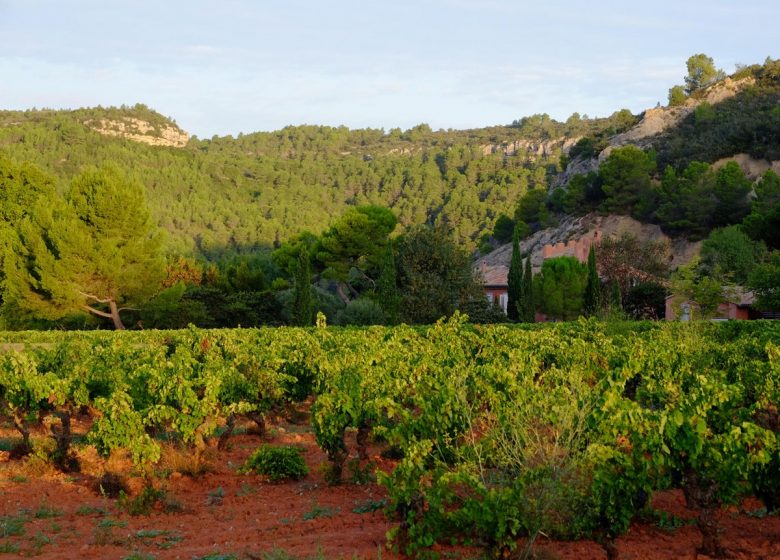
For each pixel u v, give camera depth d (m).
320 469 13.16
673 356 17.78
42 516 10.68
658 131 115.88
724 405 10.45
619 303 46.19
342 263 49.50
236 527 10.18
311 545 9.06
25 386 14.30
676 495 11.15
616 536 8.57
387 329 30.92
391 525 9.93
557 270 56.12
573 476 8.41
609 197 89.19
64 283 37.81
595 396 9.91
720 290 39.84
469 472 9.62
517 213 107.56
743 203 73.88
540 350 20.20
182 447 13.96
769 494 9.52
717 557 8.39
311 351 18.34
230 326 46.78
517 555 8.38
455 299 43.62
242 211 160.25
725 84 120.69
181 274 52.81
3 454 15.09
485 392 12.14
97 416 19.45
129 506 11.04
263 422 17.06
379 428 11.16
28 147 168.38
